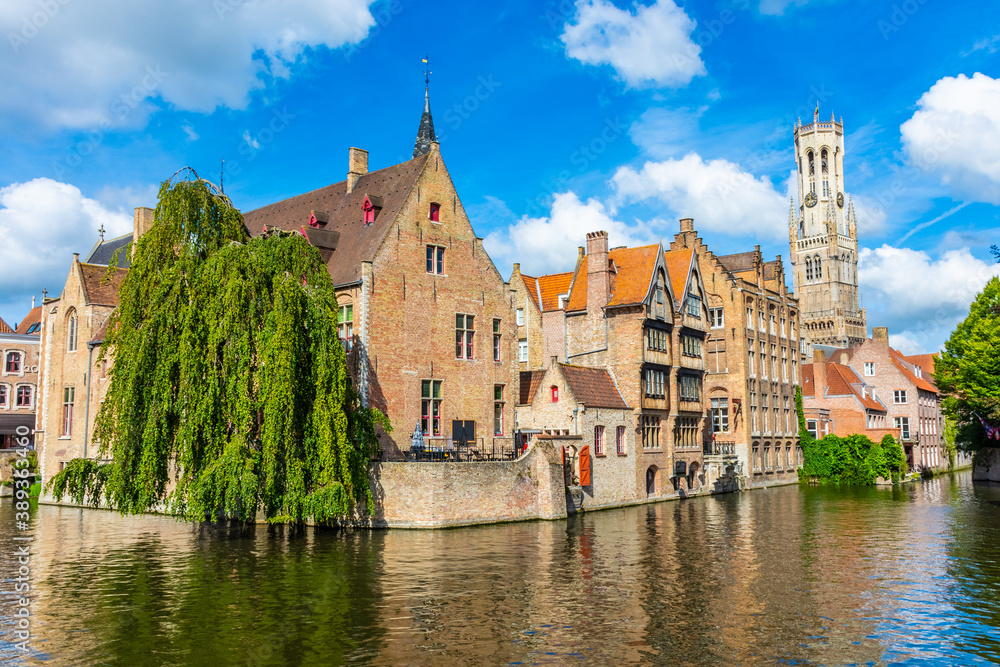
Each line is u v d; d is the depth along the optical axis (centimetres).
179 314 2898
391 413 3816
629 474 4484
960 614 1895
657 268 4747
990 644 1662
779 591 2123
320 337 3044
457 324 4203
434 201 4162
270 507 2923
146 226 5134
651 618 1850
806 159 17338
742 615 1883
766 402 6334
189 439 2800
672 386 4900
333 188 4781
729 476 5566
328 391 3016
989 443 6688
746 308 6112
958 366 5709
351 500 3194
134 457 2830
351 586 2161
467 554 2659
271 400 2852
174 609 1923
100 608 1938
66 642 1669
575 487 4047
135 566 2464
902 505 4403
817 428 6950
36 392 6269
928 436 8262
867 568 2431
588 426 4200
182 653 1597
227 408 2881
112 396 2867
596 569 2400
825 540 2998
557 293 5278
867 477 6316
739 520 3688
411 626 1777
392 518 3294
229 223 3278
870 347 7962
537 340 5116
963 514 3884
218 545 2877
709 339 6138
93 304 4625
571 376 4300
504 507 3528
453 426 4109
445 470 3306
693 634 1725
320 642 1664
